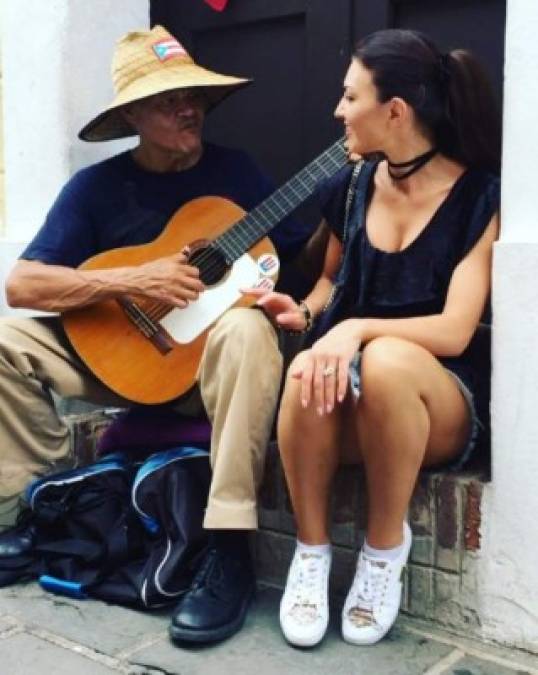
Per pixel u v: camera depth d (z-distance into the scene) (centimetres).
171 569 211
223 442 203
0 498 246
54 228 246
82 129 268
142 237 248
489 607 195
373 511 192
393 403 180
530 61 182
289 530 224
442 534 200
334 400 183
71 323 238
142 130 247
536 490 187
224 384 204
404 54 196
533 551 188
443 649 194
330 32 271
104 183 251
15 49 294
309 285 255
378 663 188
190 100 243
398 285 203
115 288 229
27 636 204
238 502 204
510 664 188
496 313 189
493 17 245
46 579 227
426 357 186
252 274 237
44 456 248
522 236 186
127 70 245
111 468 232
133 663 191
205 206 246
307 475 195
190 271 232
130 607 217
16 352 236
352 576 214
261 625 206
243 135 297
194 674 185
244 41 293
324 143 277
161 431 239
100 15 289
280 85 287
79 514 227
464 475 201
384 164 214
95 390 249
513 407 188
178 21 305
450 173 203
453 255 198
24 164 297
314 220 278
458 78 199
